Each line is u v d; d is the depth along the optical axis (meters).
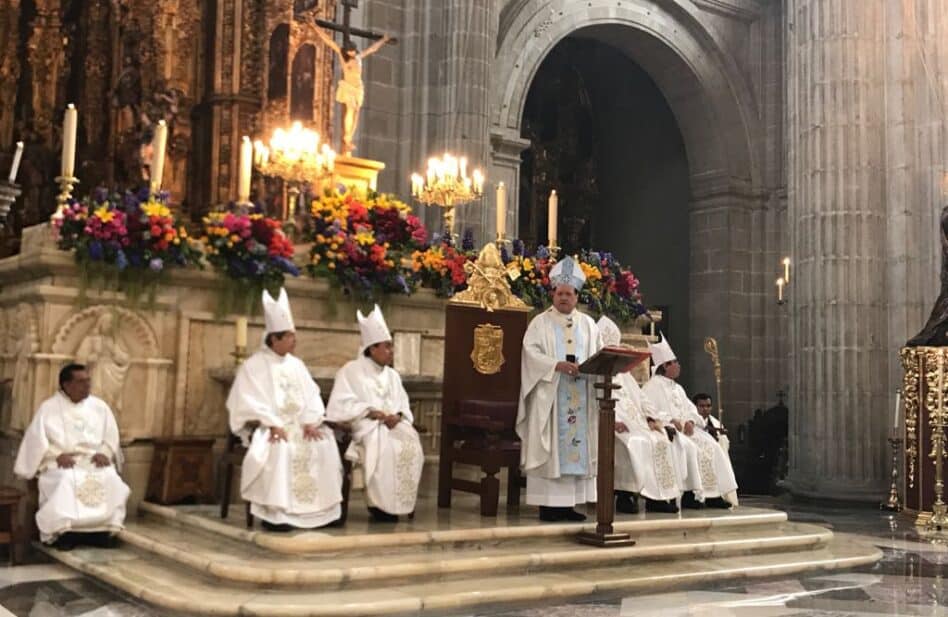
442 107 16.64
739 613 6.80
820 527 9.89
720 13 22.53
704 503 10.24
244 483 7.41
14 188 8.61
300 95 13.33
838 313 15.06
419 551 7.38
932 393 12.60
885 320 15.12
